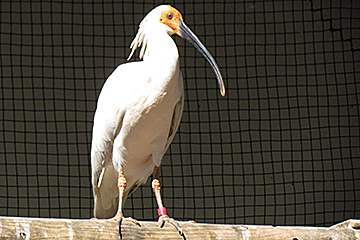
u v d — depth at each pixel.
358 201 15.02
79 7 15.40
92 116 15.62
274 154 15.45
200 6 15.48
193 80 15.59
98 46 15.53
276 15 15.44
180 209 15.12
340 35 15.23
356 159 15.14
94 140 7.97
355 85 15.21
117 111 7.59
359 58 15.14
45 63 15.41
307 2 15.27
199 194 15.22
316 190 15.19
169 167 15.27
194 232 6.07
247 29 15.53
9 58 15.23
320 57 15.37
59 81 15.50
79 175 15.38
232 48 15.55
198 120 15.52
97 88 15.58
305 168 15.31
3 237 5.18
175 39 15.57
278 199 15.29
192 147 15.41
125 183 7.61
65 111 15.48
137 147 7.64
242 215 15.18
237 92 15.62
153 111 7.39
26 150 15.22
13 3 15.17
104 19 15.47
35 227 5.36
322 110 15.38
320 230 6.36
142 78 7.43
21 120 15.28
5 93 15.23
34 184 15.12
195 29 15.50
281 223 15.15
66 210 15.27
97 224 5.72
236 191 15.32
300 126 15.42
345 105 15.25
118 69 7.89
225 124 15.54
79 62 15.53
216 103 15.55
